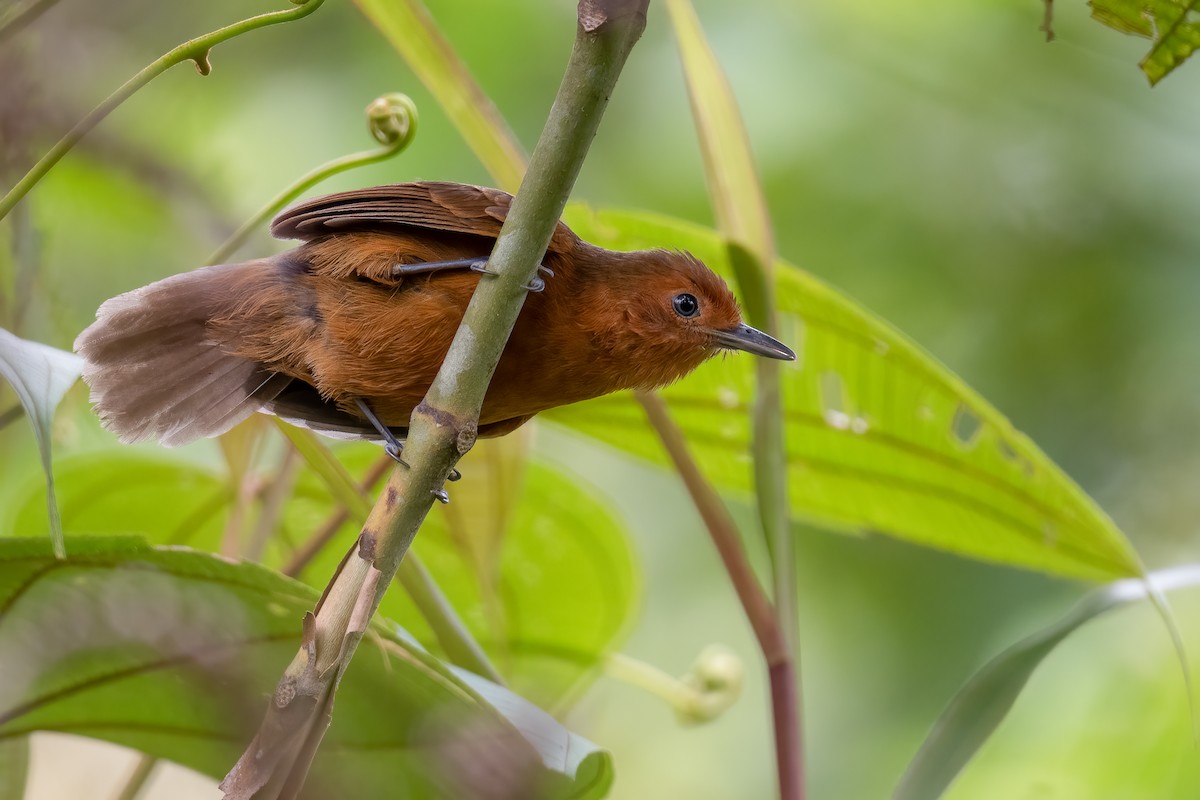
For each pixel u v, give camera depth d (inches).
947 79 513.7
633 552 366.6
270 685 219.1
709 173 284.8
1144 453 477.7
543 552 366.9
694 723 360.5
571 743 207.8
